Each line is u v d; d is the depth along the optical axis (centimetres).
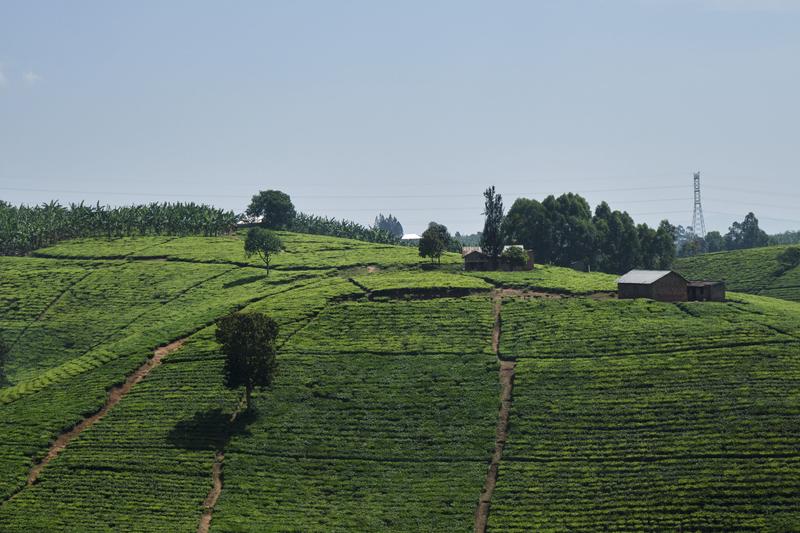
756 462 15950
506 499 16112
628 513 15275
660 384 18862
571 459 16975
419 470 17225
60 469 17638
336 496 16638
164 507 16400
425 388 19850
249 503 16462
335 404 19462
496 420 18475
